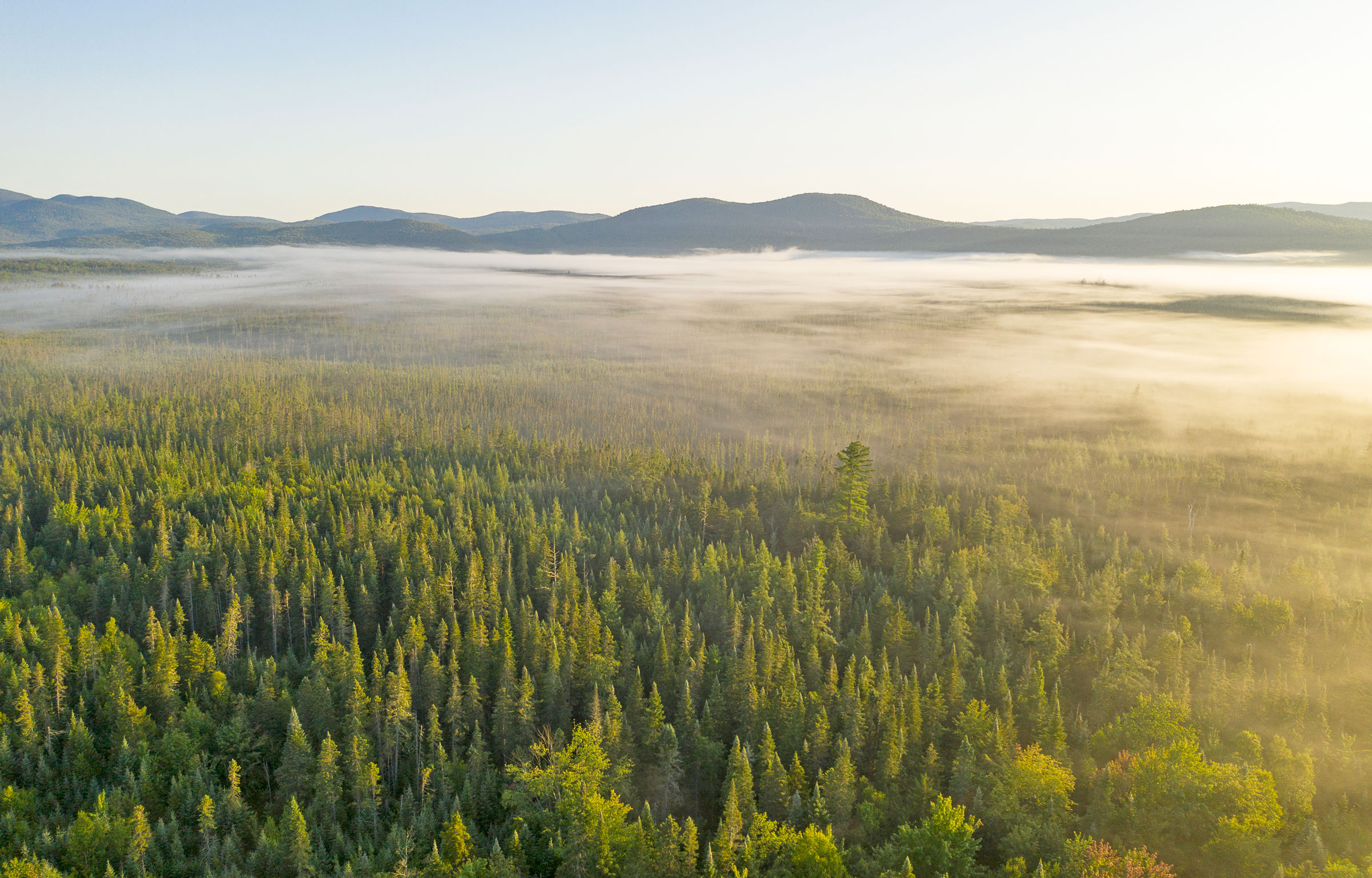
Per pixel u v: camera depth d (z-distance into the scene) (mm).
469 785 91812
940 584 159875
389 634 128875
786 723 101000
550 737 101750
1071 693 127312
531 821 85125
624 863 73500
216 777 94750
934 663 125875
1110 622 148000
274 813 93062
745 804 87125
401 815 90375
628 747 96438
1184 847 73250
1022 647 136375
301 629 144750
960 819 71438
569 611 131625
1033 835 74938
